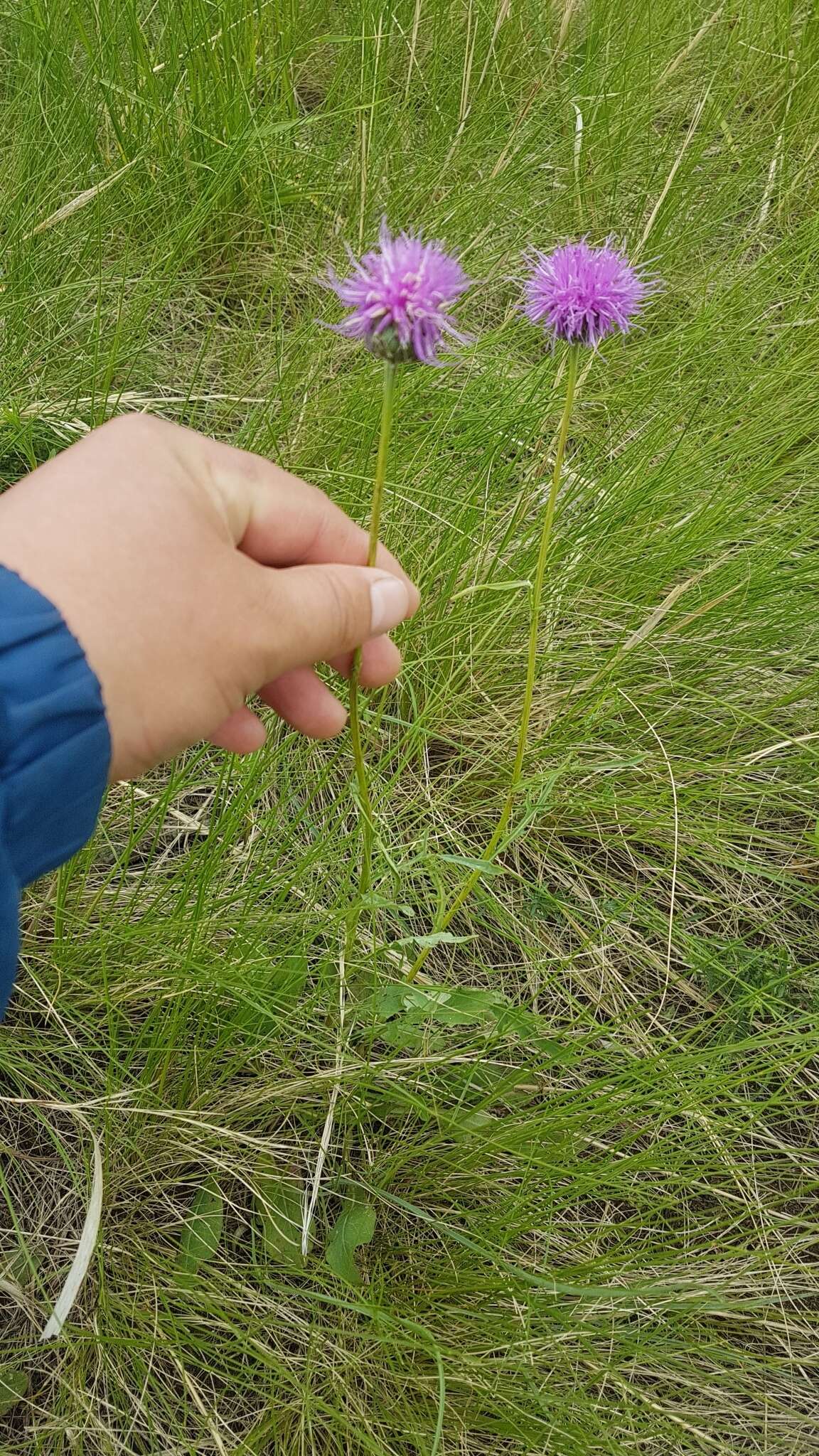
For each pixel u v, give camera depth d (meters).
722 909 0.59
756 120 1.03
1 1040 0.47
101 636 0.29
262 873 0.54
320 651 0.34
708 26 0.92
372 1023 0.49
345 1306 0.43
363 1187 0.47
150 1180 0.47
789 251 0.88
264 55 0.92
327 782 0.59
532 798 0.45
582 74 0.96
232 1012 0.49
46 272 0.76
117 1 0.87
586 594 0.66
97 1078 0.48
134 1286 0.44
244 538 0.36
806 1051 0.47
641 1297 0.44
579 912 0.57
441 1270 0.45
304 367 0.74
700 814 0.60
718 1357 0.44
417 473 0.67
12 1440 0.40
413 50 0.86
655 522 0.67
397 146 0.89
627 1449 0.41
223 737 0.40
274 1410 0.42
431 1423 0.42
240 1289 0.43
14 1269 0.44
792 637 0.67
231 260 0.83
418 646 0.63
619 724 0.61
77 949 0.48
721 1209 0.49
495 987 0.54
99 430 0.32
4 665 0.28
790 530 0.71
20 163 0.80
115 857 0.55
